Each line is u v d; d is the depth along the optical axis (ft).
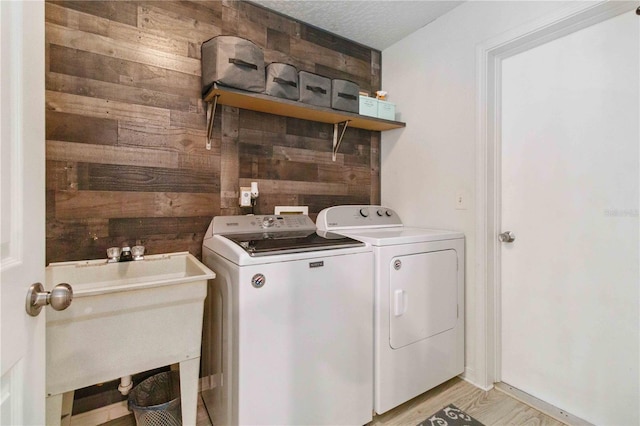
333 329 4.53
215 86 5.02
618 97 4.64
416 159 7.28
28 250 2.14
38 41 2.30
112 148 4.99
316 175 7.24
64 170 4.66
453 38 6.46
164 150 5.42
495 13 5.72
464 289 6.22
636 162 4.49
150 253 5.33
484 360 5.91
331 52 7.45
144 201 5.27
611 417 4.74
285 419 4.12
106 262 4.75
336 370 4.57
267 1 6.25
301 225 6.36
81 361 3.51
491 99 5.96
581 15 4.68
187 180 5.65
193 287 4.06
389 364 5.10
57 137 4.60
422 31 7.16
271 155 6.61
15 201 1.99
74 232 4.75
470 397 5.67
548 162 5.44
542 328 5.55
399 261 5.22
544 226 5.51
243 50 5.16
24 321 2.08
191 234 5.71
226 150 6.06
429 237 5.62
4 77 1.88
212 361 4.94
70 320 3.42
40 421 2.31
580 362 5.08
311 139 7.16
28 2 2.16
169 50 5.43
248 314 3.84
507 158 6.02
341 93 6.47
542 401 5.52
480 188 5.93
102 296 3.52
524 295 5.80
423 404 5.50
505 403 5.49
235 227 5.55
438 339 5.75
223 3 5.98
